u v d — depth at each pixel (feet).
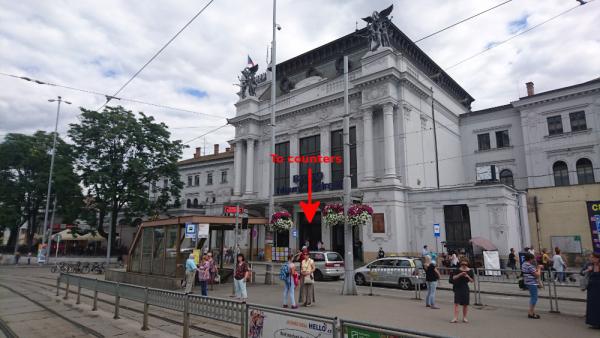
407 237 98.37
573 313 39.55
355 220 75.15
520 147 126.52
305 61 137.80
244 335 21.03
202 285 50.75
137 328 31.58
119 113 142.72
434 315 37.93
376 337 14.24
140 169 137.80
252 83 148.25
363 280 67.15
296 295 53.42
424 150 113.80
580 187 96.84
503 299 50.34
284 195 126.11
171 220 61.16
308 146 128.36
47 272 102.63
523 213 98.73
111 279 73.92
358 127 113.60
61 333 30.81
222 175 178.60
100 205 135.95
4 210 137.69
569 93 114.11
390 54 106.63
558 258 64.49
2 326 33.60
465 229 90.63
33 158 144.66
